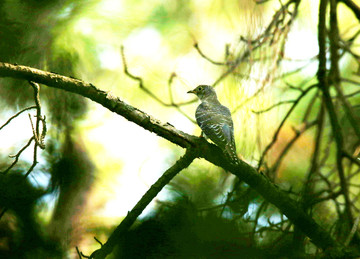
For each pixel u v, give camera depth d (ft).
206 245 22.89
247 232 24.66
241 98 34.63
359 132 35.58
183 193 28.32
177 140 30.60
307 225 32.42
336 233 33.53
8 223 26.71
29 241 27.02
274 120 38.70
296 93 48.32
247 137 34.83
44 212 29.12
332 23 38.14
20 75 28.14
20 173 29.17
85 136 37.76
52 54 34.81
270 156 38.63
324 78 37.19
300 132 37.52
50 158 32.71
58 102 35.32
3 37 31.53
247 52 34.65
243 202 28.76
